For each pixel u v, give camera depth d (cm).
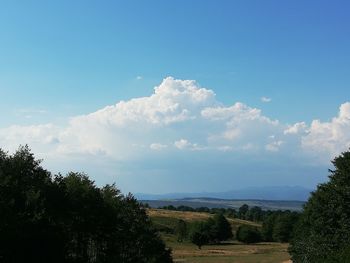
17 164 3825
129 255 4916
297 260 5469
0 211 3216
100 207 4462
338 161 4619
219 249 12925
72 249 4228
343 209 4256
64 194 4091
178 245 13862
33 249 3425
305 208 5578
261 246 14200
